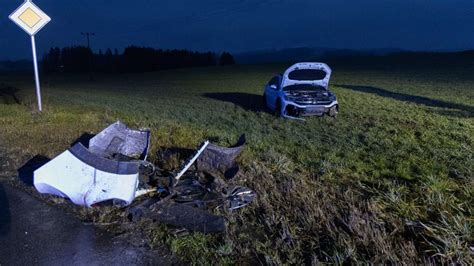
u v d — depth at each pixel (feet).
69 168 15.67
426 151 26.94
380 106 54.85
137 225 14.06
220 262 11.86
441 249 12.27
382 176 20.70
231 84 111.75
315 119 45.16
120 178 15.12
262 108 57.11
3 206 15.61
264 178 18.97
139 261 11.99
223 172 19.24
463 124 38.32
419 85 85.87
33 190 17.26
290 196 16.56
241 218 14.73
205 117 48.21
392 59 200.23
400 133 34.68
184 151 22.84
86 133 28.30
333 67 168.04
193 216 14.21
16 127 30.42
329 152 26.23
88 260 12.00
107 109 51.72
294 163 23.17
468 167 21.88
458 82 89.35
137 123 35.58
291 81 50.57
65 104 62.54
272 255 12.21
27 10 36.63
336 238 13.03
